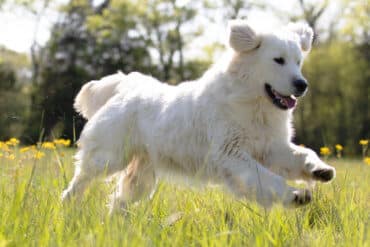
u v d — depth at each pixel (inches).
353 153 1010.7
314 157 184.2
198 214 167.0
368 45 1165.1
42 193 183.9
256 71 192.7
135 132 216.4
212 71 202.5
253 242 134.2
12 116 266.2
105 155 217.6
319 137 1075.9
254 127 193.2
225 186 189.5
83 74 1087.0
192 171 202.5
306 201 163.6
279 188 168.4
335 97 1120.8
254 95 192.9
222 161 189.3
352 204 175.8
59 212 162.9
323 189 202.1
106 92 239.6
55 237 135.5
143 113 213.8
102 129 218.7
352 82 1121.4
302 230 154.8
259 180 172.9
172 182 213.0
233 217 166.6
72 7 1178.6
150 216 164.7
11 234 133.7
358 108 1102.4
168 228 151.0
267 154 197.8
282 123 198.2
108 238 127.5
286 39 196.2
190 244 138.3
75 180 220.8
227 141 189.6
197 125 197.2
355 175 257.1
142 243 126.4
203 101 196.9
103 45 1144.8
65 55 1119.0
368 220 159.6
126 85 228.8
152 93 215.9
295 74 190.9
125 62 1169.4
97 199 179.6
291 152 192.1
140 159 226.5
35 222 148.6
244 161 186.2
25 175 207.8
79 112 253.1
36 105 557.0
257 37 194.1
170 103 207.5
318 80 1125.7
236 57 195.6
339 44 1178.0
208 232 145.3
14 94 1009.5
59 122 306.7
